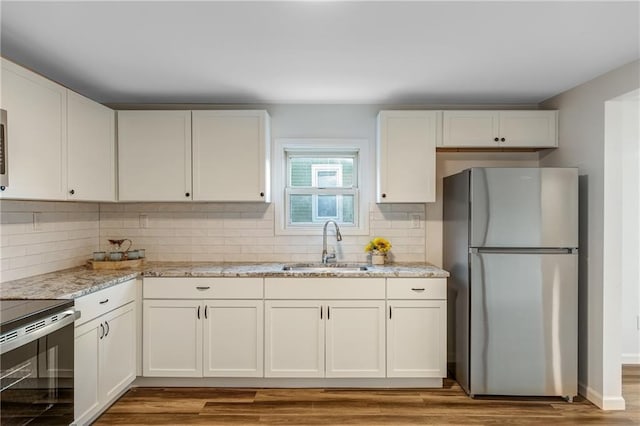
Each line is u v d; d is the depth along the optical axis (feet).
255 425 8.24
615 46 7.54
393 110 11.06
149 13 6.26
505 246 9.29
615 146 8.97
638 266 11.67
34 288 7.61
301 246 11.77
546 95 10.78
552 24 6.65
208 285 9.77
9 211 8.24
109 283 8.39
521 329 9.30
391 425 8.29
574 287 9.28
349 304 9.77
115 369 8.74
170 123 10.69
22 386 5.67
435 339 9.78
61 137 8.29
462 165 11.85
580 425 8.32
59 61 8.29
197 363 9.78
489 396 9.62
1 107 6.66
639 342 11.73
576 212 9.24
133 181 10.68
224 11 6.21
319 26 6.73
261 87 10.12
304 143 11.71
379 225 11.78
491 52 7.84
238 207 11.78
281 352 9.78
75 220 10.54
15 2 5.89
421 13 6.27
